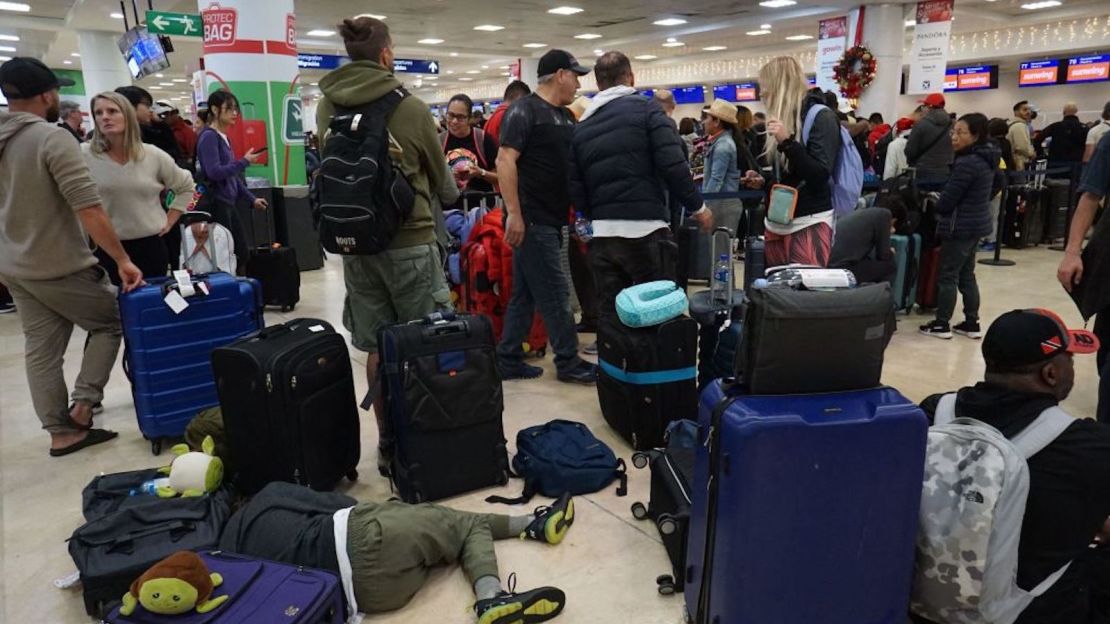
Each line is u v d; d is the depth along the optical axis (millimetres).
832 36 11984
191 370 2867
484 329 2424
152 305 2748
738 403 1521
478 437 2441
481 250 3920
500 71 23328
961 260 4328
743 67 19422
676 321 2686
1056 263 6965
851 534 1521
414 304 2572
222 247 4430
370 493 2508
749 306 1557
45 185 2598
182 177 3383
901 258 4891
